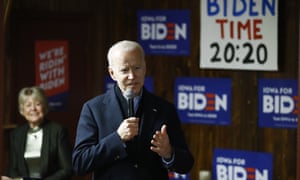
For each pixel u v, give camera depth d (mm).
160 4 10883
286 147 10133
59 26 11398
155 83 11000
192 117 10781
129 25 11109
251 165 10406
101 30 11273
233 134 10516
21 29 11469
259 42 10180
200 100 10711
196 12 10664
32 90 9180
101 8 11250
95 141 5766
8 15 10969
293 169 10109
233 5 10312
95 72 11344
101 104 5832
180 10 10758
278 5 9992
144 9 10992
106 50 11273
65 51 11406
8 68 11469
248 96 10367
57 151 9109
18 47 11477
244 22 10258
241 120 10438
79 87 11406
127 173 5715
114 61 5637
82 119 5832
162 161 5773
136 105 5805
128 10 11102
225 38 10422
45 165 9078
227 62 10438
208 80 10625
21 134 9227
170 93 10914
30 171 9156
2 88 8016
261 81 10242
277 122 10172
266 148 10281
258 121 10312
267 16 10086
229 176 10594
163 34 10891
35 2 11406
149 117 5801
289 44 10023
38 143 9148
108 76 11273
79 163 5648
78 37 11359
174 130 5895
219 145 10625
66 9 11359
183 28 10766
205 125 10703
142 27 11016
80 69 11391
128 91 5637
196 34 10688
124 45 5637
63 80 11445
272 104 10195
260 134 10312
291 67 10023
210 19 10500
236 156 10508
